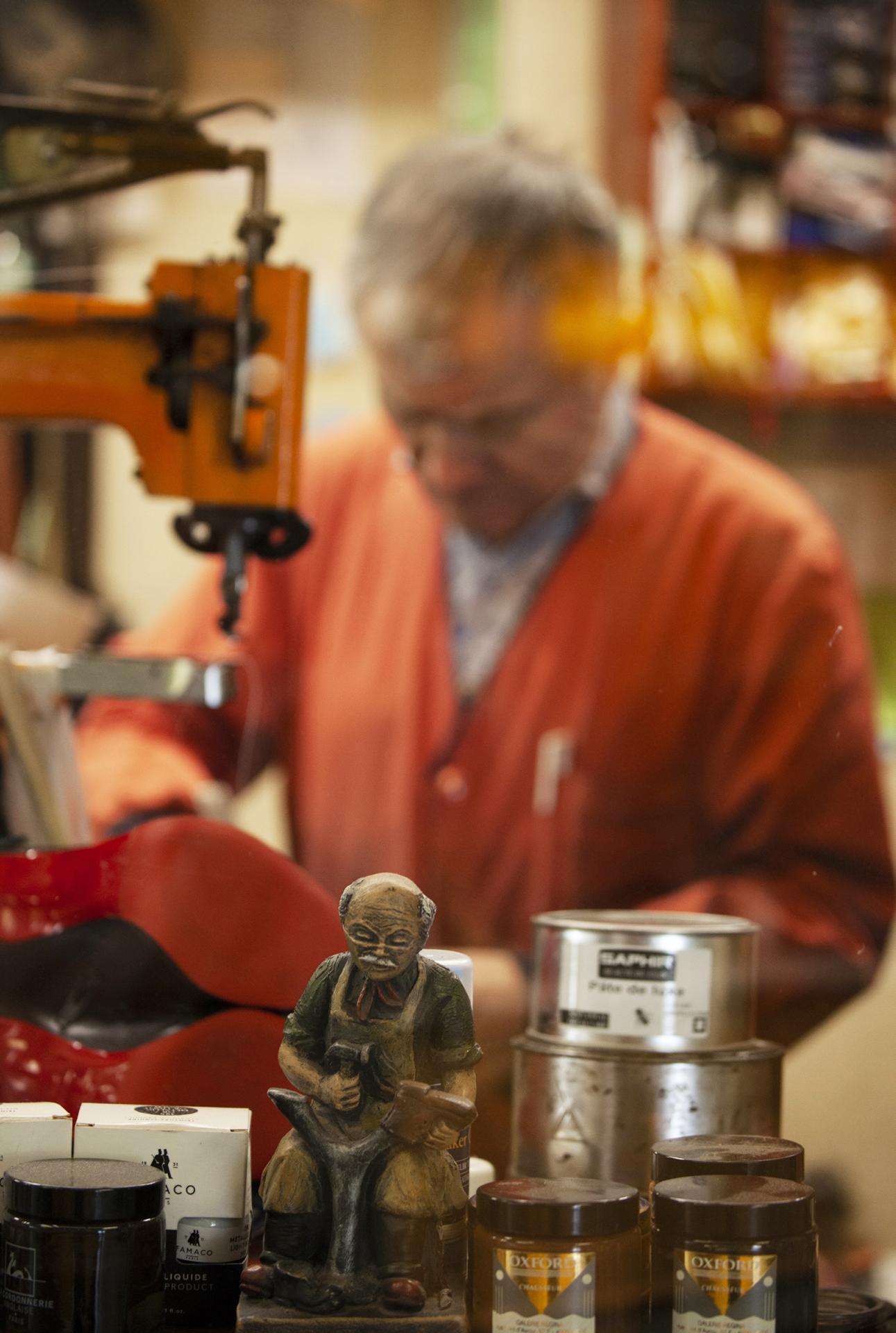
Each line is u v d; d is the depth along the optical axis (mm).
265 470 817
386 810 1489
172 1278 552
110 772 1032
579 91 2148
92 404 808
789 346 2148
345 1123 515
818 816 1267
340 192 2041
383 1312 497
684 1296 503
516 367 1535
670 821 1384
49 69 1694
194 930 602
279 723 1571
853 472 2236
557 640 1483
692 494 1525
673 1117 596
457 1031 521
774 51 2131
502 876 1418
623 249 1892
